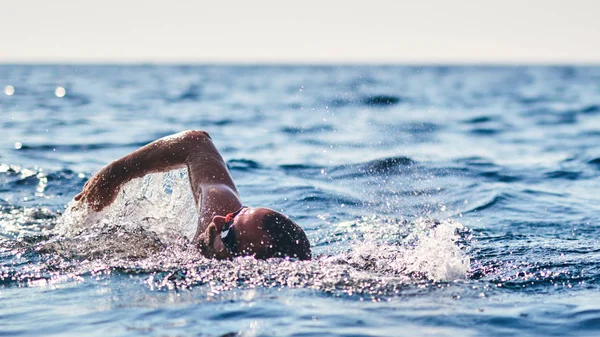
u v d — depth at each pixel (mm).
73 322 5461
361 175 15375
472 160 18656
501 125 30688
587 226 10422
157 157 8102
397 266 7098
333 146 21438
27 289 6438
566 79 104375
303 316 5543
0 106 33594
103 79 81750
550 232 9875
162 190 8711
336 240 9055
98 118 28891
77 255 7488
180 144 8148
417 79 105062
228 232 6828
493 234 9625
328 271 6750
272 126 28250
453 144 23109
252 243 6652
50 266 7164
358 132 26578
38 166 15312
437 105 44750
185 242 7699
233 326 5297
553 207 12188
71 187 13008
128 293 6203
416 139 24531
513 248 8445
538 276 6961
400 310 5738
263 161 17359
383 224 10266
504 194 13391
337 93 59219
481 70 185875
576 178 15922
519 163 18219
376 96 55250
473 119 33875
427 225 10234
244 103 43406
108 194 8164
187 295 6102
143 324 5359
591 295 6309
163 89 60844
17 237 8766
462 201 12711
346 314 5605
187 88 64312
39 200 11734
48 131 22922
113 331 5215
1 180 13391
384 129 28203
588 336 5219
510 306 5922
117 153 18344
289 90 64312
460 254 7879
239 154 19031
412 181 14766
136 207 8453
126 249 7590
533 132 27531
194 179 7836
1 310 5828
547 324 5477
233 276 6594
